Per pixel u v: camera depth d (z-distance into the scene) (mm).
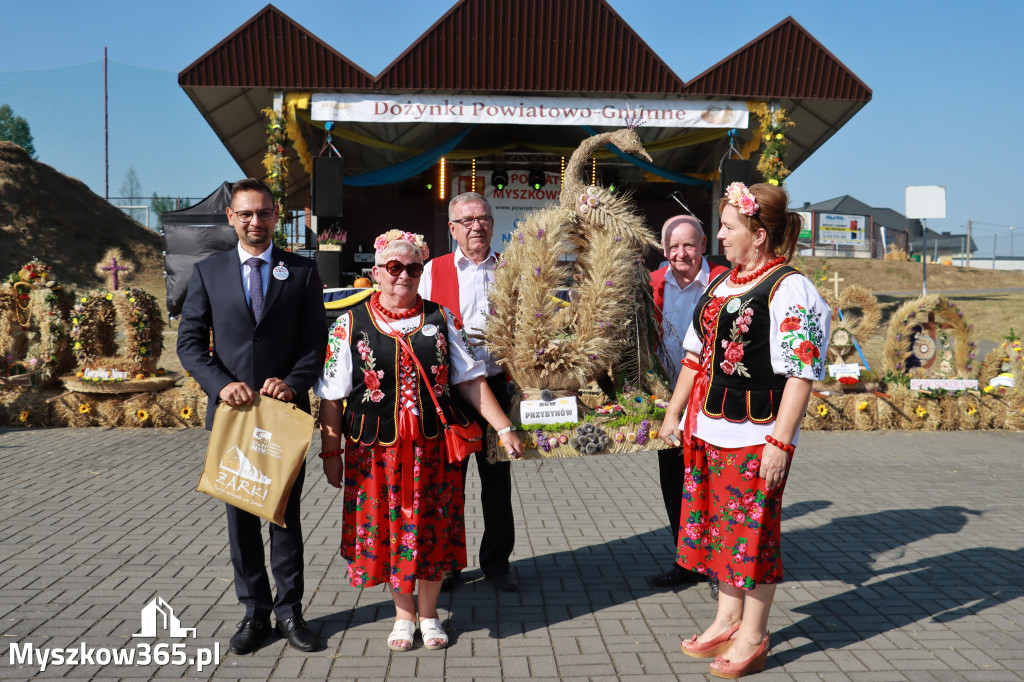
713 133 14578
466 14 12023
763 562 3068
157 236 31438
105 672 3051
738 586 3041
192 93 12273
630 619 3652
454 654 3266
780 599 3916
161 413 7992
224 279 3258
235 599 3805
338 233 12672
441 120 12234
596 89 12273
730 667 3074
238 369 3223
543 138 16922
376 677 3051
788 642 3426
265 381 3225
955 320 8672
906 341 8812
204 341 3275
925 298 8727
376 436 3176
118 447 7137
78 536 4691
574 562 4422
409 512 3184
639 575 4219
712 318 3172
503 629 3529
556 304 3605
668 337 4086
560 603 3840
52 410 8016
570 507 5520
